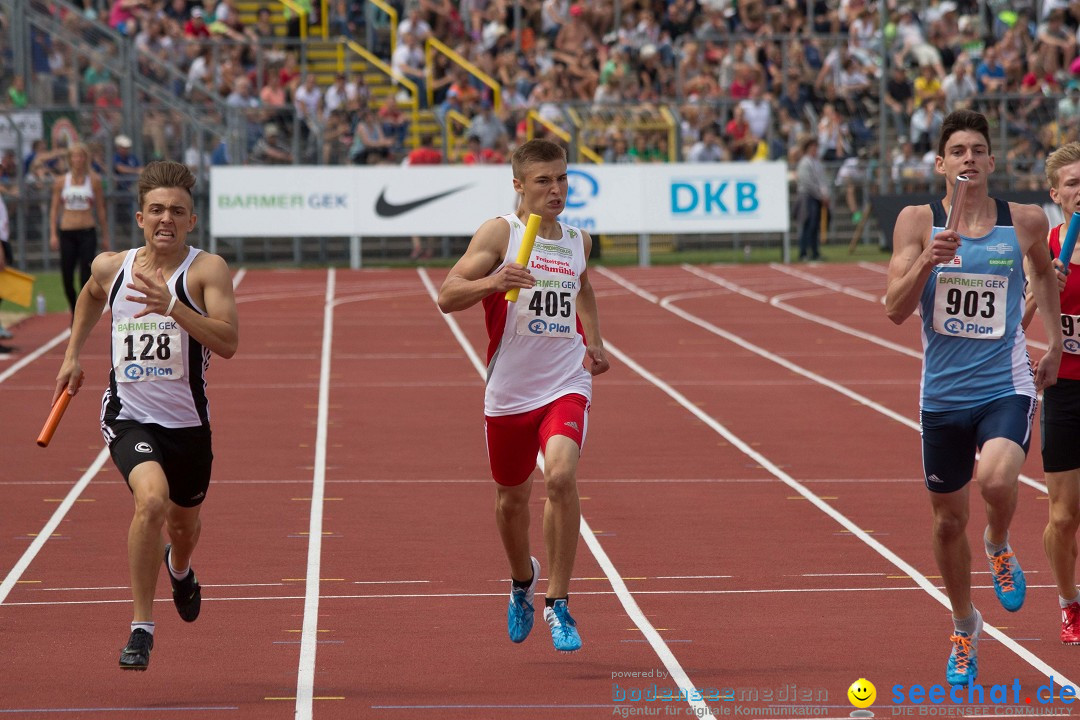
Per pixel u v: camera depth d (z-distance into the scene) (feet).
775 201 245.04
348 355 154.40
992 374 54.54
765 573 73.61
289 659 59.26
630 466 101.65
